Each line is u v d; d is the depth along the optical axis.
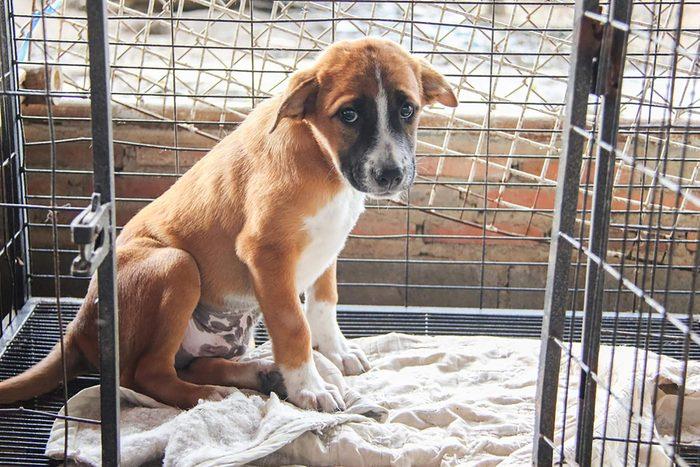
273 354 0.95
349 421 0.90
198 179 0.99
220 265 0.97
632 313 1.23
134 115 1.31
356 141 0.87
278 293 0.92
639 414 0.70
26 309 1.19
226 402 0.88
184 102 1.34
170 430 0.84
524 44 1.67
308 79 0.88
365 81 0.87
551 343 0.70
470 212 1.35
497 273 1.38
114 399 0.71
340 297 1.41
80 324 0.95
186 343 1.00
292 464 0.85
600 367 1.00
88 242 0.62
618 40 0.64
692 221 1.30
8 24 1.13
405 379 1.01
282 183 0.91
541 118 1.32
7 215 1.17
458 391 1.00
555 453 0.81
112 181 0.68
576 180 0.67
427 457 0.86
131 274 0.93
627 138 1.28
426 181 1.23
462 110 1.34
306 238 0.93
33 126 1.31
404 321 1.21
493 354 1.07
